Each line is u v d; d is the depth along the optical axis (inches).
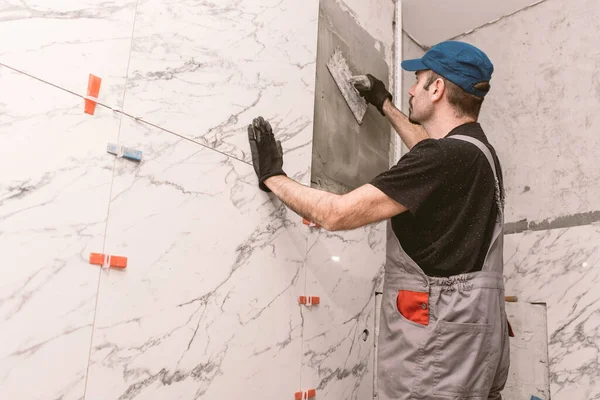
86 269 38.5
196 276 47.7
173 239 45.9
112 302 40.1
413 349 44.5
